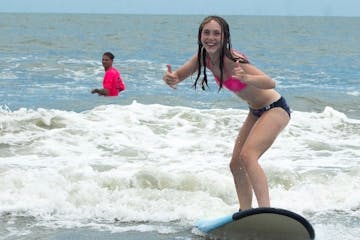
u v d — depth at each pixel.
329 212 12.35
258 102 10.58
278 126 10.48
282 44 81.94
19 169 14.68
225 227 10.36
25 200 12.30
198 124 20.67
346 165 15.81
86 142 17.88
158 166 15.30
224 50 10.27
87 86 33.88
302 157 16.75
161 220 11.65
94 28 127.94
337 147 18.16
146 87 33.94
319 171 14.98
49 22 172.75
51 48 65.00
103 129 19.30
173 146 17.80
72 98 28.45
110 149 17.20
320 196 13.18
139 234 10.87
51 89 32.22
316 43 85.62
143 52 61.12
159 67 45.59
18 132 19.00
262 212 9.72
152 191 12.83
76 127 19.59
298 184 13.95
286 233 10.09
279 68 49.25
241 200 11.07
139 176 13.40
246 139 10.84
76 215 11.83
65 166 14.93
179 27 139.62
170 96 29.75
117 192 12.72
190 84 35.56
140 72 42.12
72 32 104.88
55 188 12.80
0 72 39.88
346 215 12.16
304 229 9.90
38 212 11.88
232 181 13.45
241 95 10.60
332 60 57.56
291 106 28.14
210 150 17.31
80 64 46.47
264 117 10.54
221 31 10.21
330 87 36.69
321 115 22.73
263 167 14.37
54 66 44.47
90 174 13.57
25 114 20.70
